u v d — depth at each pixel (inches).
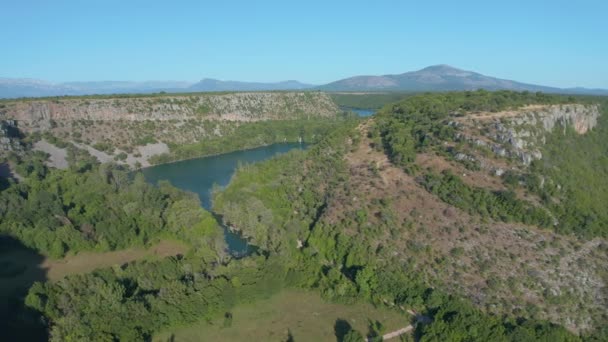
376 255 6117.1
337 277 5940.0
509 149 6840.6
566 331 4793.3
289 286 5994.1
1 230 6983.3
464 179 6727.4
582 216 6013.8
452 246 5920.3
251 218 7047.2
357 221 6653.5
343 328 5201.8
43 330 4768.7
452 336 4830.2
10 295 5649.6
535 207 6063.0
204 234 6889.8
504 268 5551.2
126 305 4926.2
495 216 6131.9
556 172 6722.4
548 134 7396.7
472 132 7332.7
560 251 5654.5
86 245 6884.8
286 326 5226.4
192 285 5502.0
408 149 7721.5
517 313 5103.3
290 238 6766.7
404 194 6870.1
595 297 5246.1
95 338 4475.9
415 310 5462.6
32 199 7637.8
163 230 7396.7
